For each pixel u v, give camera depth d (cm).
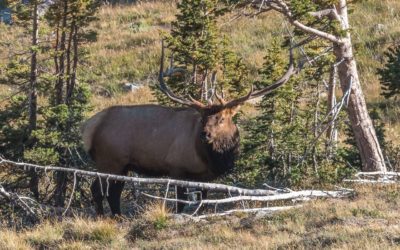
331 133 6444
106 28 14312
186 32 6462
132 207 5953
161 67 5325
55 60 6531
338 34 5872
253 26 13200
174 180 4962
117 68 12225
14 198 5600
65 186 6294
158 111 5322
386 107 9625
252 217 4794
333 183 5731
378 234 4019
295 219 4606
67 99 6506
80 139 6297
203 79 6488
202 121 4988
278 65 6325
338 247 3862
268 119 6241
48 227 4859
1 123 6378
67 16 6544
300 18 5825
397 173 5725
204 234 4544
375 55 11506
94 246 4553
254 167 6200
